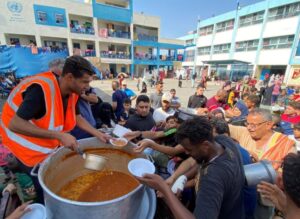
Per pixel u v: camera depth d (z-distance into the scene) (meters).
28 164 1.36
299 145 2.33
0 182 2.29
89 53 20.48
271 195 1.00
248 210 1.31
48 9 17.22
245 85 10.04
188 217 0.78
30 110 1.16
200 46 30.77
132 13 21.81
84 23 20.02
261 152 1.82
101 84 15.90
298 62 17.56
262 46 20.94
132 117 2.57
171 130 1.90
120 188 1.14
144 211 1.00
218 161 0.91
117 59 22.50
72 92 1.32
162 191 0.88
